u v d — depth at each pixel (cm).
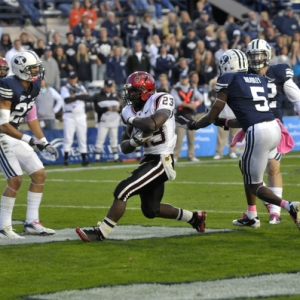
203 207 3216
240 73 2442
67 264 2042
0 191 4078
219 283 1789
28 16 7344
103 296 1683
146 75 2316
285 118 6744
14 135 2447
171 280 1833
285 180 4253
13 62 2459
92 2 7488
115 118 5872
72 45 6400
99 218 2970
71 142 5678
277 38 7212
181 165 5431
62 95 5647
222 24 8769
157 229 2625
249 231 2547
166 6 8094
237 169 5019
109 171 5147
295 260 2044
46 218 2978
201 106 5922
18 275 1922
